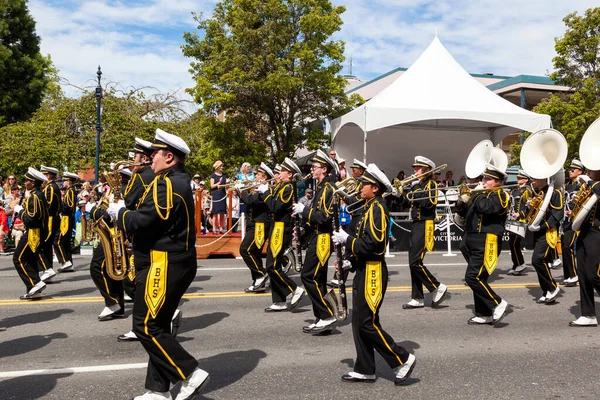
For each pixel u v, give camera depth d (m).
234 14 20.48
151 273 4.30
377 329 4.96
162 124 23.42
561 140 8.02
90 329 6.95
